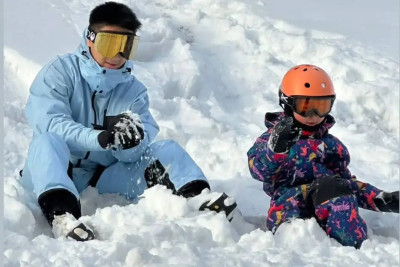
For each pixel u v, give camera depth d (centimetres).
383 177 534
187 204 412
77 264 329
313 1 923
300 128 430
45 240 359
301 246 385
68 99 443
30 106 440
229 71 685
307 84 420
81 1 754
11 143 511
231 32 746
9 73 601
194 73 650
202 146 538
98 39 429
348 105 653
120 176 452
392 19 884
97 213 400
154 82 627
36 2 705
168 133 541
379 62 744
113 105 454
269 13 836
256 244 370
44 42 638
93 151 450
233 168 512
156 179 441
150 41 694
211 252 358
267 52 721
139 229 378
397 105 658
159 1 809
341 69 707
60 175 405
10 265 328
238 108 645
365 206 432
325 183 409
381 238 416
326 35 802
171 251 345
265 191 440
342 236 399
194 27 749
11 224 379
